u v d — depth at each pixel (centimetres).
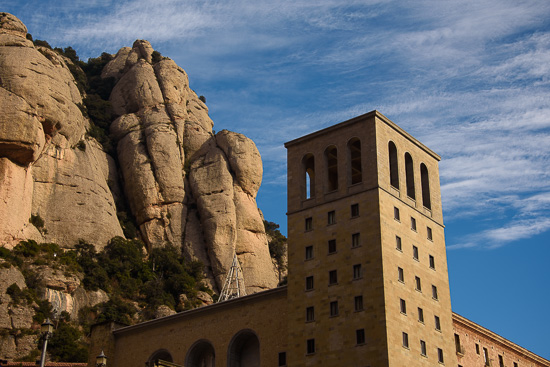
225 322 8175
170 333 8619
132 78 19200
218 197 17225
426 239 7962
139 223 16900
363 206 7525
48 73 15062
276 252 19450
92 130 17925
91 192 15662
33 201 14600
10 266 12256
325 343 7131
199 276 16088
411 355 7038
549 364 10269
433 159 8656
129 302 14375
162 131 17888
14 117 13588
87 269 14288
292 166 8269
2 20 15650
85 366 9256
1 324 11288
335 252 7488
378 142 7762
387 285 7081
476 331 8831
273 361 7562
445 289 7950
